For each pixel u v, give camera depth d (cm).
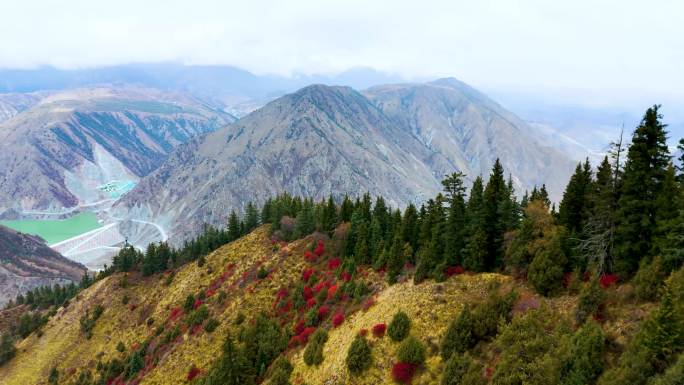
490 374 3155
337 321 5419
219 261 9769
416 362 3781
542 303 3312
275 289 7700
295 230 9669
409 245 6606
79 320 10362
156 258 11906
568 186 4878
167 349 7438
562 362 2766
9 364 9650
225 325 7119
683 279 2706
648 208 3669
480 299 4250
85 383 8025
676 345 2456
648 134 3809
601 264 3866
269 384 4859
